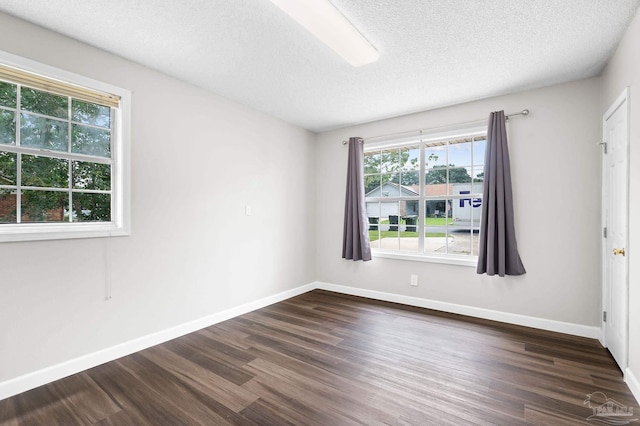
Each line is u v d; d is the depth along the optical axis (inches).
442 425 63.8
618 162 89.0
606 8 71.9
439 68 102.0
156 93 105.1
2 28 74.2
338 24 75.5
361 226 157.1
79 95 88.1
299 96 127.0
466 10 73.0
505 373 84.4
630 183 78.5
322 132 179.0
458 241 138.7
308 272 176.4
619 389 76.6
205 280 120.8
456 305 135.0
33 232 78.9
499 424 64.1
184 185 113.7
